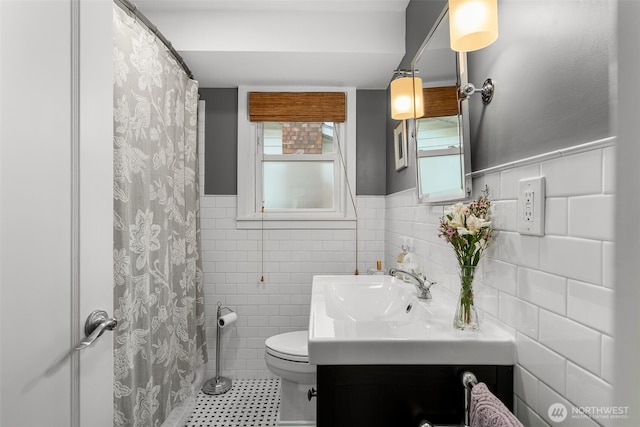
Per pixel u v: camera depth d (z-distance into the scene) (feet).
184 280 6.19
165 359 5.25
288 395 5.90
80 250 2.53
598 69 1.85
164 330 5.24
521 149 2.57
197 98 7.00
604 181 1.81
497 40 2.92
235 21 6.19
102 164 2.81
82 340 2.51
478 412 2.23
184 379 6.07
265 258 7.70
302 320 7.70
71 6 2.48
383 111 7.86
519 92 2.60
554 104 2.21
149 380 4.69
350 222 7.77
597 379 1.85
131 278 4.41
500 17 2.86
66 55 2.43
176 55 6.01
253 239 7.70
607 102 1.79
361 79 7.38
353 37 6.22
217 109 7.75
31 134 2.13
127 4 4.36
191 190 6.71
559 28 2.17
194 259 6.80
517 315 2.61
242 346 7.66
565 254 2.10
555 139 2.20
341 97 7.76
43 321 2.21
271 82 7.52
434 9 4.77
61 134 2.38
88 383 2.59
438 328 2.95
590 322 1.90
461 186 3.49
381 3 6.04
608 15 1.78
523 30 2.55
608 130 1.78
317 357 2.67
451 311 3.51
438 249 4.38
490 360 2.66
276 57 6.40
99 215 2.77
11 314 2.00
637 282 1.63
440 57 4.00
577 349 2.00
